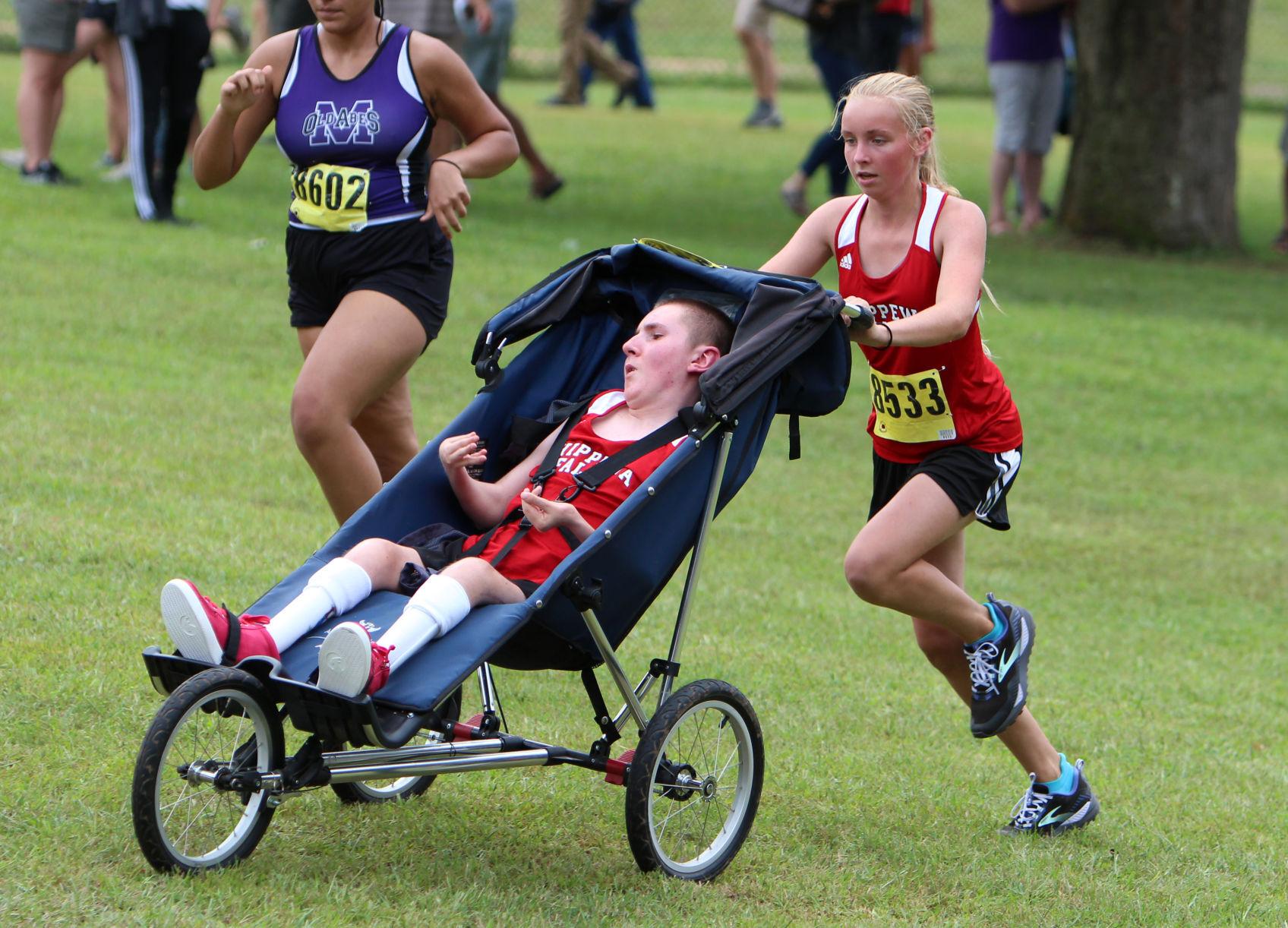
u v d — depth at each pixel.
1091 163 64.06
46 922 12.84
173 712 13.44
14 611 19.77
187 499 25.94
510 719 19.39
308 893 13.95
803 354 16.52
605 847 16.30
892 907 15.74
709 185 65.75
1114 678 25.00
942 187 16.95
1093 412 41.84
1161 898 16.67
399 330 19.55
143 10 42.50
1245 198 77.94
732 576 27.36
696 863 15.73
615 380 18.28
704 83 106.38
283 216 49.19
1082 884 16.77
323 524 25.91
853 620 25.89
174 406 31.28
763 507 32.25
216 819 15.13
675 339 16.72
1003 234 63.69
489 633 14.27
